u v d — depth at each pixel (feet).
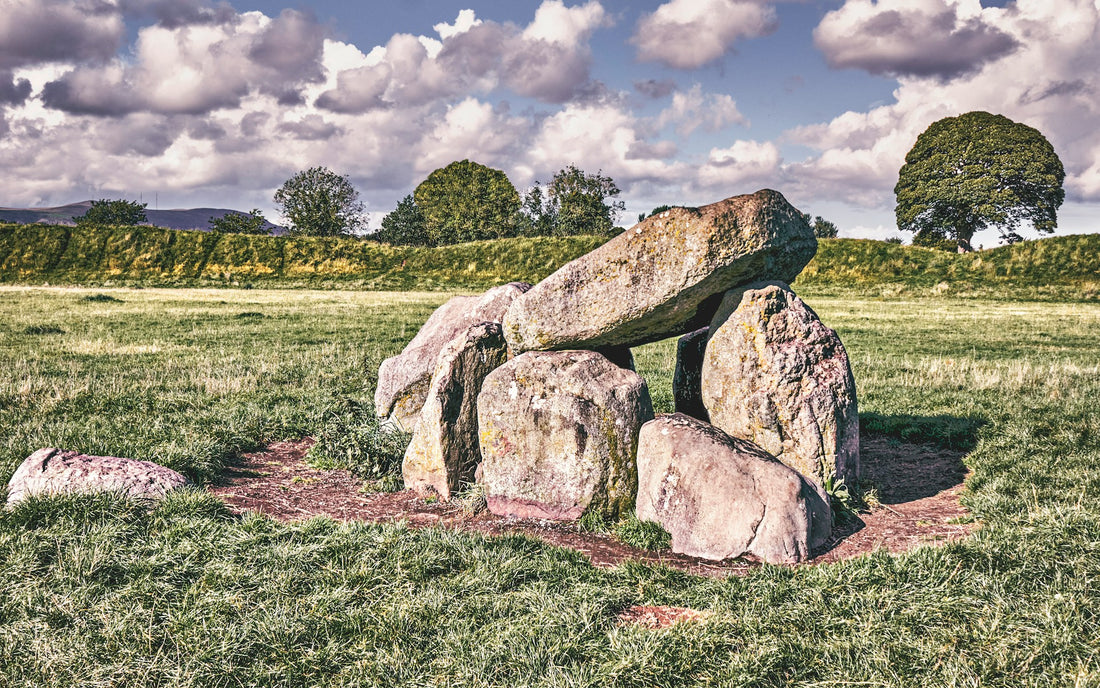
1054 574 19.39
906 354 67.62
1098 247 147.95
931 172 218.79
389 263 195.62
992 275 152.25
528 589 19.11
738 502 22.97
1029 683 15.08
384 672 15.46
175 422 37.40
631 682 15.12
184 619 17.06
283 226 273.13
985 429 36.45
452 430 29.09
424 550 21.01
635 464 26.66
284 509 26.43
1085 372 51.72
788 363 27.27
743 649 16.30
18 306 110.93
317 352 65.57
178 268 192.65
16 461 28.99
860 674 15.49
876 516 26.89
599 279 27.94
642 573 20.63
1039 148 206.80
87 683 15.06
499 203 257.55
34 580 18.74
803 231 29.09
